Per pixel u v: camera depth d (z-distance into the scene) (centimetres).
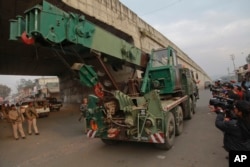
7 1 887
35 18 344
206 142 607
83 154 596
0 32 1177
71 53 445
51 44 382
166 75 721
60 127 1115
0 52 1572
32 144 786
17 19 362
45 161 571
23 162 581
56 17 375
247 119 335
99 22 1194
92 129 564
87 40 432
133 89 643
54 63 2191
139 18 1675
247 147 335
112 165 488
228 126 349
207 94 2548
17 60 1864
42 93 4712
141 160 504
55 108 2117
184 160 482
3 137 948
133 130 518
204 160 473
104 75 513
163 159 499
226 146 364
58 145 735
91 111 558
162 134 500
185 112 869
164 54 757
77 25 411
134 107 543
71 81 2786
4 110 1166
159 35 2084
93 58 490
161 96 734
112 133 515
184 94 938
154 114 518
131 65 654
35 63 2078
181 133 730
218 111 382
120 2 1404
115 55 526
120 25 1373
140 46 1631
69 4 943
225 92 930
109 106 529
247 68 2322
